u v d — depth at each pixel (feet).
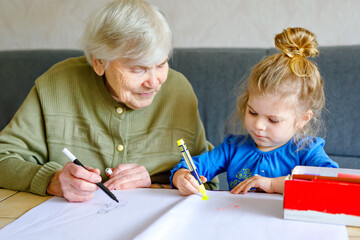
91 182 2.89
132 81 3.23
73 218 2.59
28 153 3.73
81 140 3.85
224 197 2.87
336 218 2.36
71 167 2.91
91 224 2.48
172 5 6.46
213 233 2.27
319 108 3.45
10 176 3.25
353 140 5.12
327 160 3.19
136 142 3.88
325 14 5.98
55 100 3.87
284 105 3.13
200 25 6.43
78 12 6.80
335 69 5.15
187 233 2.27
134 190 3.17
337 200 2.34
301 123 3.33
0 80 5.92
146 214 2.61
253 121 3.27
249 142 3.67
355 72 5.10
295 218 2.42
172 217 2.45
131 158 3.85
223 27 6.37
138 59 3.05
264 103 3.15
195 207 2.66
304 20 6.06
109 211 2.70
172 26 6.51
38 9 6.89
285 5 6.09
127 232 2.34
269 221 2.42
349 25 5.92
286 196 2.42
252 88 3.26
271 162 3.50
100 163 3.83
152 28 3.02
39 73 5.88
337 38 5.99
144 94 3.38
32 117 3.84
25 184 3.16
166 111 3.99
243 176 3.57
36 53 5.99
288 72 3.19
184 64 5.62
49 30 6.93
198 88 5.55
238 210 2.60
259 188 3.16
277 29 6.19
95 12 3.28
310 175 2.56
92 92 3.81
